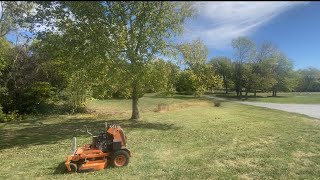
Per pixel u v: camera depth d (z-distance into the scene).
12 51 24.03
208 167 9.80
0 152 12.34
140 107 32.94
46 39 15.68
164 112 27.17
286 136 14.95
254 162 10.33
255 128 17.58
